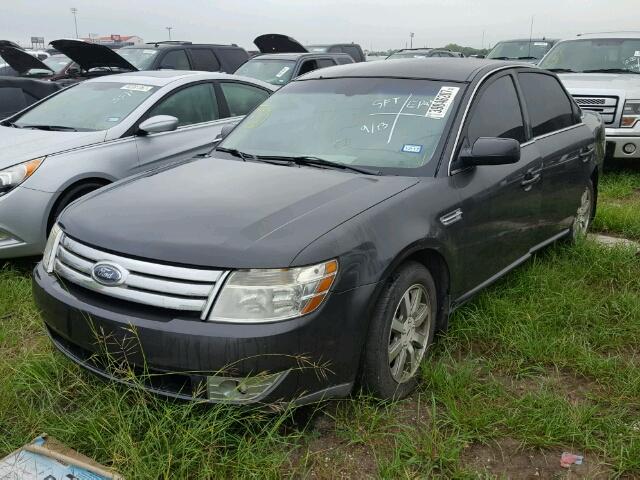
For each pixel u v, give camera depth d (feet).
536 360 11.68
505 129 13.71
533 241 14.83
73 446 8.99
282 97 14.62
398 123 12.57
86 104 20.13
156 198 10.55
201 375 8.57
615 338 12.57
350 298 9.13
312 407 10.16
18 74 40.81
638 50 31.96
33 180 16.08
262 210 9.77
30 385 10.23
